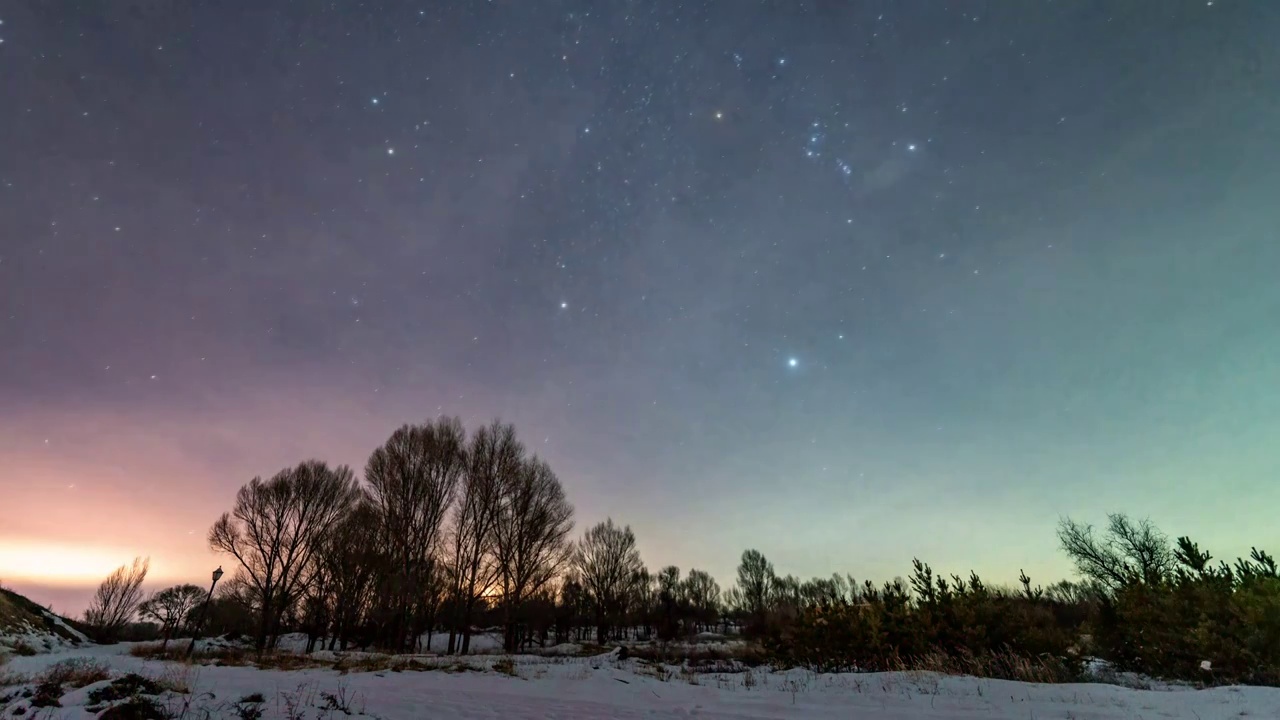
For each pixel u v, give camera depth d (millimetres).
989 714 8227
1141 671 12031
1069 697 8961
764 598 72125
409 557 34562
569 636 63281
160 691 7453
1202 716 7129
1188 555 12125
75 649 35156
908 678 11930
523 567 36094
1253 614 10188
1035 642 13055
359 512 36719
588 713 9234
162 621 50625
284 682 11523
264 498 36406
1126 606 12586
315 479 38156
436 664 18156
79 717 5961
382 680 13078
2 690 7375
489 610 37000
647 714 9203
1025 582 15156
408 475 35938
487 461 37438
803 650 18156
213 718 6672
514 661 21891
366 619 36438
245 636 43562
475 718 8492
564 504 38812
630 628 75250
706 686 12992
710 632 70188
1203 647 10641
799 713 9203
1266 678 9586
